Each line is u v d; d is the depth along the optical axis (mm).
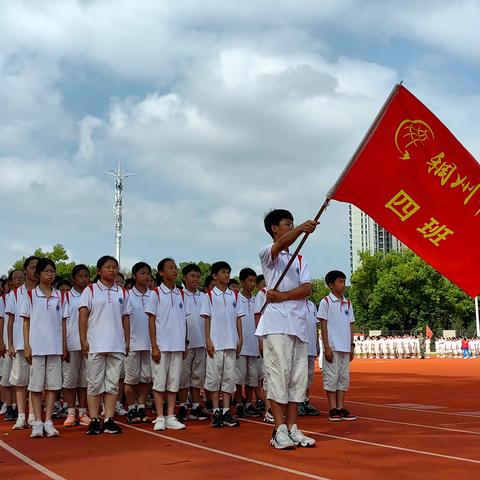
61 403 9805
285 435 6359
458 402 11398
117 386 7852
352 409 10266
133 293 9406
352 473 5156
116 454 6207
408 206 6727
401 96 6855
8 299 8594
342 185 6625
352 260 102750
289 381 6531
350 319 9188
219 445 6648
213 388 8406
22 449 6594
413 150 6809
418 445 6484
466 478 4945
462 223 6746
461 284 6676
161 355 8156
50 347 7691
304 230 6180
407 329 58594
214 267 8984
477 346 40594
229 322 8602
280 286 6566
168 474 5227
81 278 9453
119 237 35938
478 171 6805
